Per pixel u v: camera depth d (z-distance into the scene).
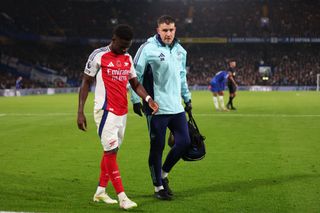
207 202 6.68
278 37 66.50
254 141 13.05
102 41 69.06
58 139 13.82
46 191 7.30
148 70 6.93
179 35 69.88
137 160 10.33
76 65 65.25
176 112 6.93
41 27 65.00
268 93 49.00
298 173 8.72
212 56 69.50
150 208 6.35
